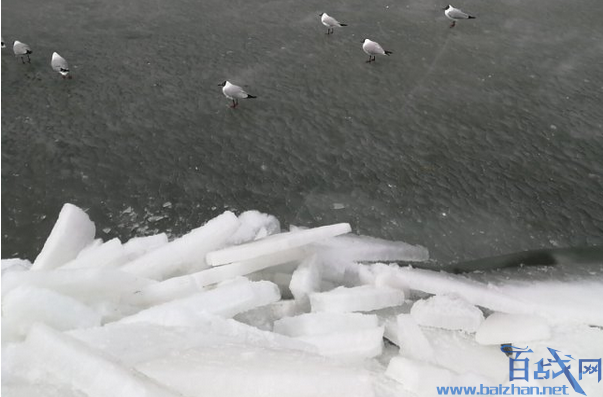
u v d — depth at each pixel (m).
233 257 5.99
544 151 8.67
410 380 4.45
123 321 5.20
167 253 6.26
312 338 5.21
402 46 11.65
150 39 12.16
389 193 7.97
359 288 5.97
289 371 4.30
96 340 4.61
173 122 9.55
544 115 9.48
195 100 10.12
